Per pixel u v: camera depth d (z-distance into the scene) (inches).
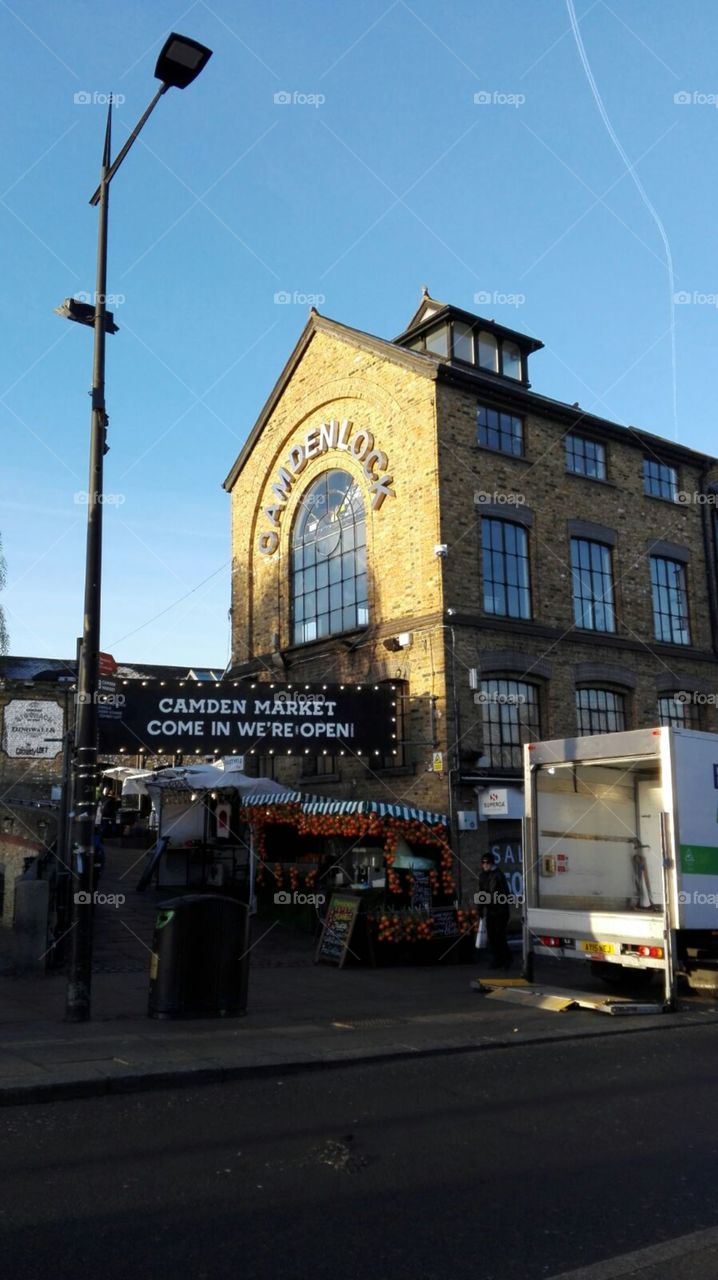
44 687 1250.6
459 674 735.1
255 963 606.5
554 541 824.9
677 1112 291.1
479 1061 369.7
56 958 542.6
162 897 831.7
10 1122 275.9
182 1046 363.6
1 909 688.4
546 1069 355.3
